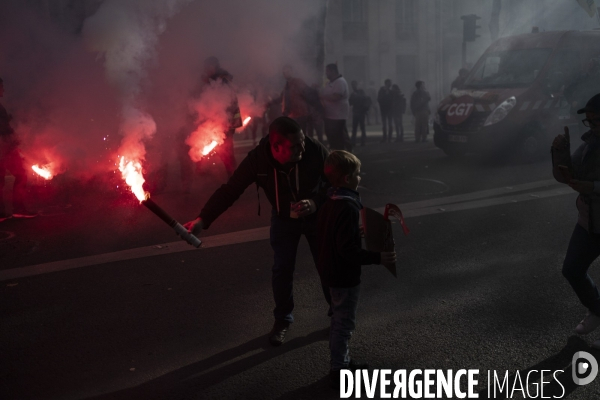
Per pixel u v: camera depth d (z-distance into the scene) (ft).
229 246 18.95
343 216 9.78
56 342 12.35
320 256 10.27
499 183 28.76
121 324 13.19
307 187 11.53
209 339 12.39
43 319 13.51
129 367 11.27
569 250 11.69
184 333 12.69
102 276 16.33
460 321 13.04
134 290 15.24
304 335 12.51
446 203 24.71
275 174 11.46
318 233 10.30
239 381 10.71
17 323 13.33
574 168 11.30
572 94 30.40
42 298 14.79
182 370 11.14
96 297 14.80
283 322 12.31
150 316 13.60
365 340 12.21
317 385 10.55
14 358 11.69
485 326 12.75
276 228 12.02
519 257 17.42
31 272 16.74
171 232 20.83
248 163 11.78
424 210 23.58
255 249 18.58
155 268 16.94
